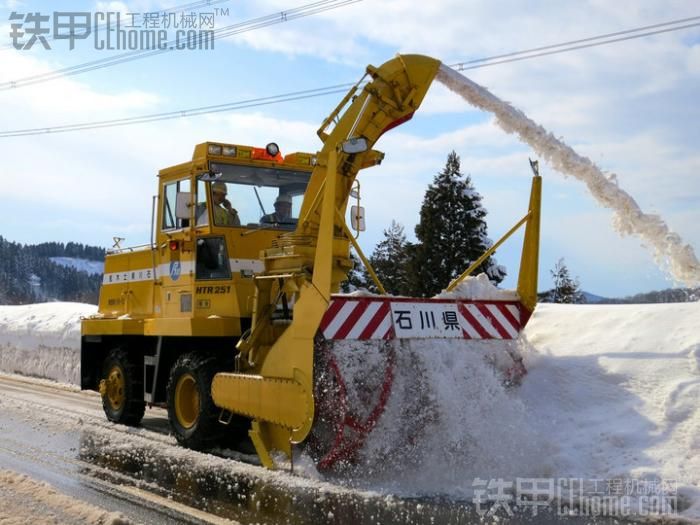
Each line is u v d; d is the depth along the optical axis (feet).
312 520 16.72
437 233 95.81
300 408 20.03
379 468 19.92
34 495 18.83
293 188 28.78
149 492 19.61
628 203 21.57
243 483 20.31
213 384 24.13
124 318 31.83
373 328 20.26
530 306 23.31
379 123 23.94
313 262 22.48
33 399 39.27
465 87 24.03
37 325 54.90
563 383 22.25
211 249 27.17
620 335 23.68
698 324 22.57
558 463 19.08
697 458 17.85
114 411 32.17
